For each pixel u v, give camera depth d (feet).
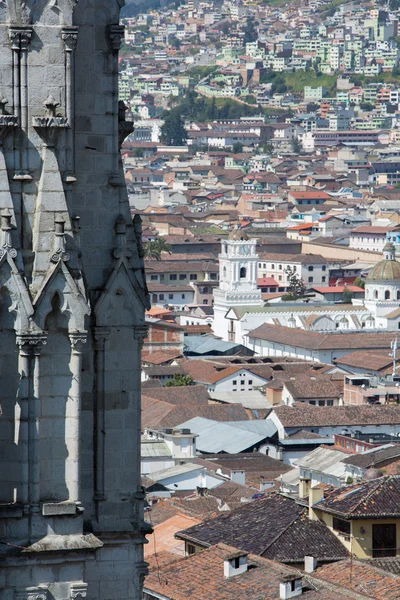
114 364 352.69
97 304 350.84
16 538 334.03
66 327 335.47
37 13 335.88
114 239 352.49
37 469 334.03
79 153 350.02
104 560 353.92
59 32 337.11
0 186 334.85
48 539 335.26
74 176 343.67
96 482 353.31
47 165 336.29
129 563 355.36
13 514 333.01
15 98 335.88
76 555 336.08
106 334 351.46
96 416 352.90
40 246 335.47
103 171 351.67
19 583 334.44
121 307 352.28
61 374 336.08
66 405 336.29
